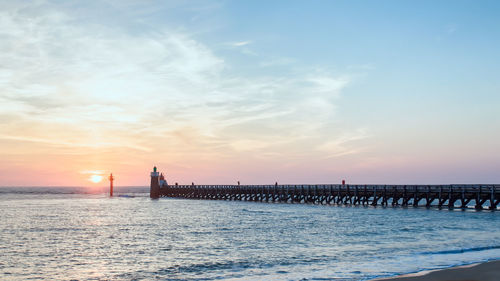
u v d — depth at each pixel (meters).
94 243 28.28
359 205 63.94
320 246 25.92
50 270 19.97
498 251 22.34
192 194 103.75
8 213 55.19
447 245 24.91
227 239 29.78
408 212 49.75
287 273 18.30
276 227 37.03
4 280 18.11
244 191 89.06
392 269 18.22
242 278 17.61
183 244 27.62
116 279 18.06
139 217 49.44
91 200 98.75
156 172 110.31
